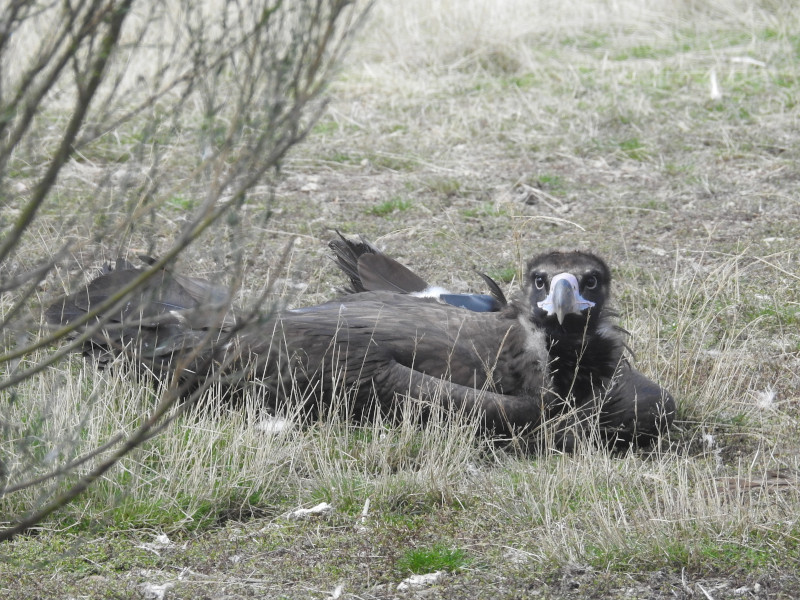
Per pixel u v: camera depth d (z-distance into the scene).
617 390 10.70
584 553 8.45
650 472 9.81
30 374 6.04
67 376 10.27
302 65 5.86
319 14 5.87
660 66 24.38
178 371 6.55
